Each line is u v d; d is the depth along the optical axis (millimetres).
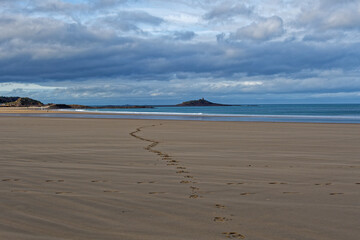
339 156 9445
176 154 9836
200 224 3740
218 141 13602
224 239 3309
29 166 7523
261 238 3344
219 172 7004
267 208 4371
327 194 5141
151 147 11555
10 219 3816
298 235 3428
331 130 19641
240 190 5398
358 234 3459
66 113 55531
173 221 3838
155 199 4781
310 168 7520
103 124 25078
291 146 11953
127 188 5473
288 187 5633
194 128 21219
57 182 5867
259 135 16391
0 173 6633
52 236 3318
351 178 6402
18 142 12781
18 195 4895
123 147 11492
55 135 15867
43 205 4406
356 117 40625
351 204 4566
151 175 6629
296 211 4234
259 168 7504
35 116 41250
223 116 44344
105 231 3494
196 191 5312
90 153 9914
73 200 4668
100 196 4914
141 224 3725
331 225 3721
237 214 4109
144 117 40938
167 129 20328
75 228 3572
